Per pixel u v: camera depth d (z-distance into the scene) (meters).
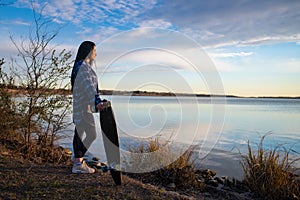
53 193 3.28
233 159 6.90
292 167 5.10
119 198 3.27
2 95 5.31
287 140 10.69
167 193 3.62
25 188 3.37
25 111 5.45
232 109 35.41
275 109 36.12
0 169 3.93
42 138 5.66
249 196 4.46
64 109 5.66
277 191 4.32
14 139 5.64
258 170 4.65
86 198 3.20
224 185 5.02
